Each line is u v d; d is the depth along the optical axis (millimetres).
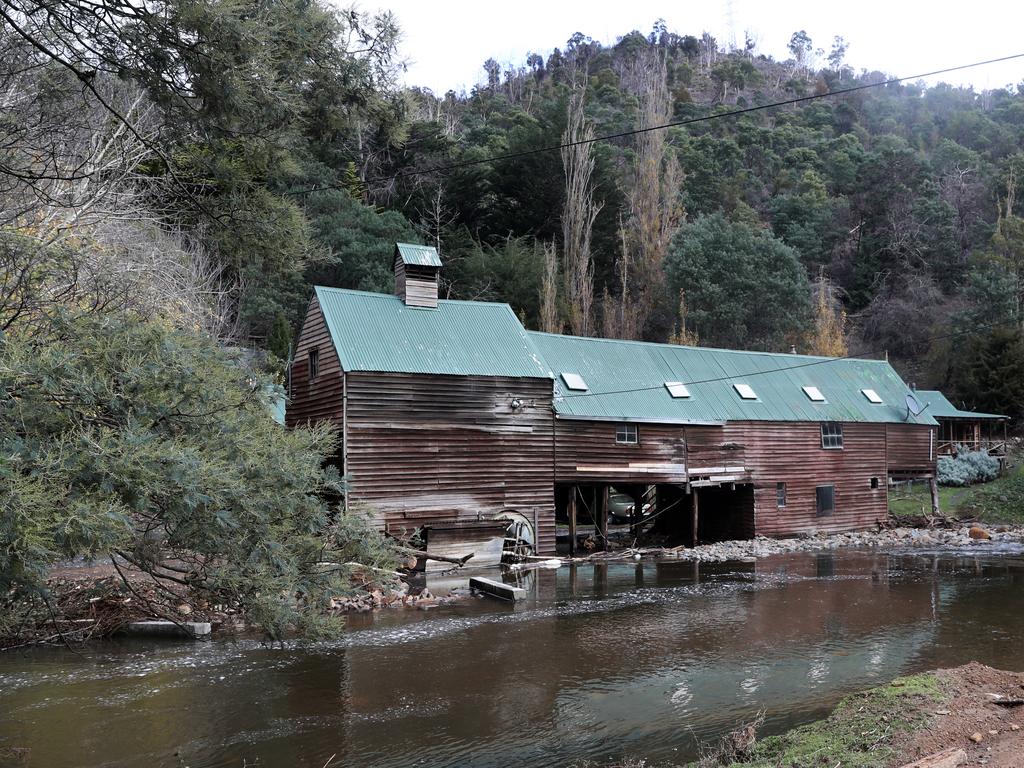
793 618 15969
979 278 54469
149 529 6477
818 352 49312
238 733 9273
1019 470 40406
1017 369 48000
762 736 9008
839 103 96625
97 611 14008
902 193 67250
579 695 10828
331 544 8289
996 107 98875
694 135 80500
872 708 8461
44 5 6664
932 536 31109
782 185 73750
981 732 7355
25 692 10703
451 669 12109
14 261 8141
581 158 52438
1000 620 15602
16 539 4566
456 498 23688
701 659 12719
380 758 8562
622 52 119000
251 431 7031
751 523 30406
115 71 7008
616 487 32906
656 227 54344
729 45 150000
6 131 8953
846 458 32875
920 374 56125
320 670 11992
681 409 29094
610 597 18500
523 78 109562
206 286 25609
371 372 22609
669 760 8375
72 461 5070
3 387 5293
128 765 8281
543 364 26125
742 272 49875
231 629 14148
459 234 51625
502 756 8617
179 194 8375
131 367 6016
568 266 50375
